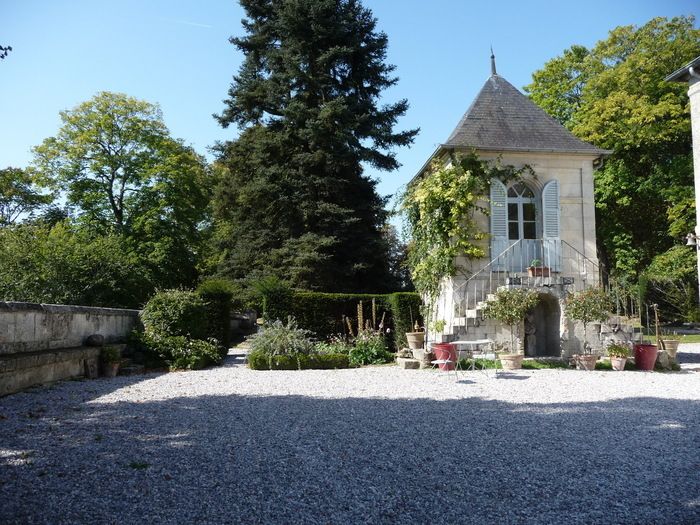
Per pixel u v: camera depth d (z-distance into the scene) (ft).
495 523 10.27
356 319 47.26
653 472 13.41
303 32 68.59
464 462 14.19
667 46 70.33
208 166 101.45
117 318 37.91
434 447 15.70
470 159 41.78
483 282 41.04
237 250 72.69
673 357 37.11
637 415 20.59
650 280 74.79
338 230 65.31
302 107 65.16
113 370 32.42
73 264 57.62
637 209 76.28
